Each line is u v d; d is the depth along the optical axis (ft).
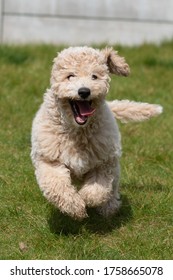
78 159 18.04
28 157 24.59
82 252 17.29
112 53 18.83
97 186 18.07
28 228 18.99
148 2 53.62
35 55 44.24
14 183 21.93
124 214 20.22
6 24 52.24
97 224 19.38
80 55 17.89
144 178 23.00
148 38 53.88
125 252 17.61
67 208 17.58
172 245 17.99
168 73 41.09
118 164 19.24
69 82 17.56
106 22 53.36
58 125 18.03
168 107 33.12
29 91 34.22
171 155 25.70
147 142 27.22
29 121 29.25
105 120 18.26
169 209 20.38
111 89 35.50
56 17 52.70
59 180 17.60
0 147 25.76
